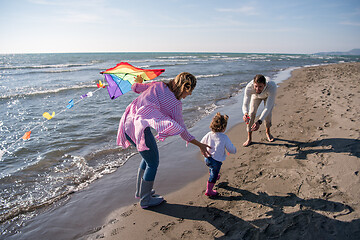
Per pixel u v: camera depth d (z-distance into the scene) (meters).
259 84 3.59
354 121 4.66
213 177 2.86
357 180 2.68
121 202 2.99
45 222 2.65
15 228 2.56
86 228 2.54
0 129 5.74
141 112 2.34
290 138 4.39
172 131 2.16
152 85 2.47
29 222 2.65
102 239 2.34
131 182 3.48
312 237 1.99
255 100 4.19
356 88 8.89
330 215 2.21
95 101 8.89
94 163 4.09
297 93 9.05
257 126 3.82
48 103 8.56
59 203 3.00
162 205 2.84
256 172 3.34
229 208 2.62
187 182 3.40
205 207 2.71
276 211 2.42
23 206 2.94
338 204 2.35
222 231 2.26
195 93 10.53
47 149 4.61
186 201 2.89
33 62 41.84
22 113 7.19
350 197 2.42
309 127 4.79
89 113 7.16
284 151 3.86
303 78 14.62
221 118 2.94
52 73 19.84
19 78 16.38
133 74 2.71
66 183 3.47
